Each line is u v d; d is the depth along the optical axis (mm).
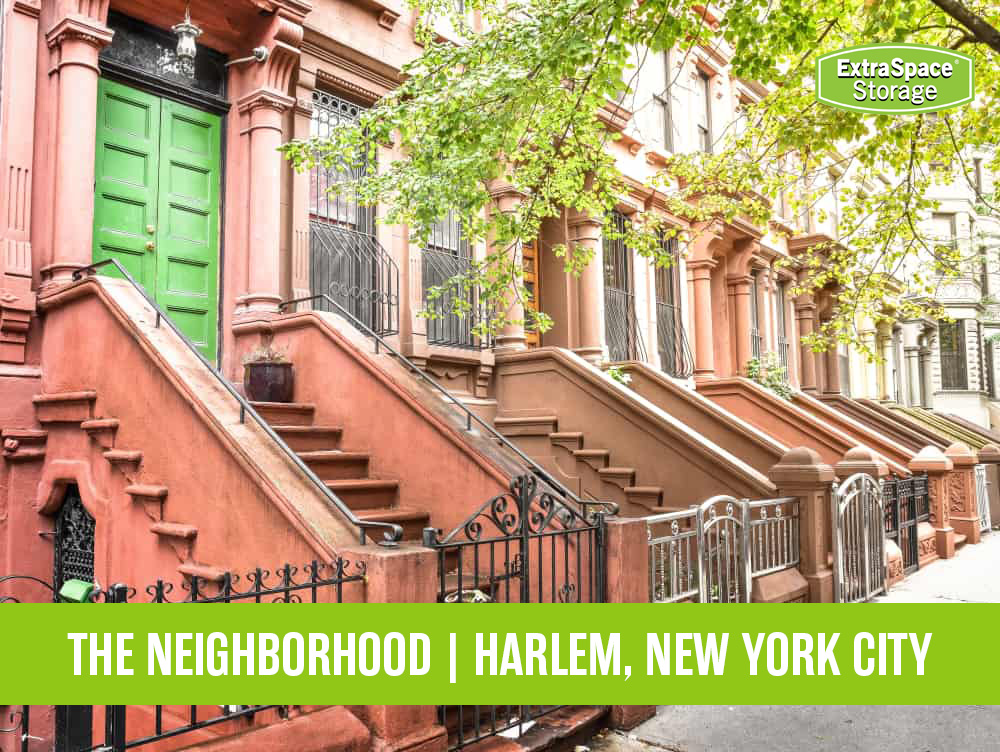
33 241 6289
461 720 3707
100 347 5820
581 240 10750
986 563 10000
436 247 9453
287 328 7293
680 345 13031
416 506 6160
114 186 6914
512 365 9477
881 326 21703
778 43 6402
